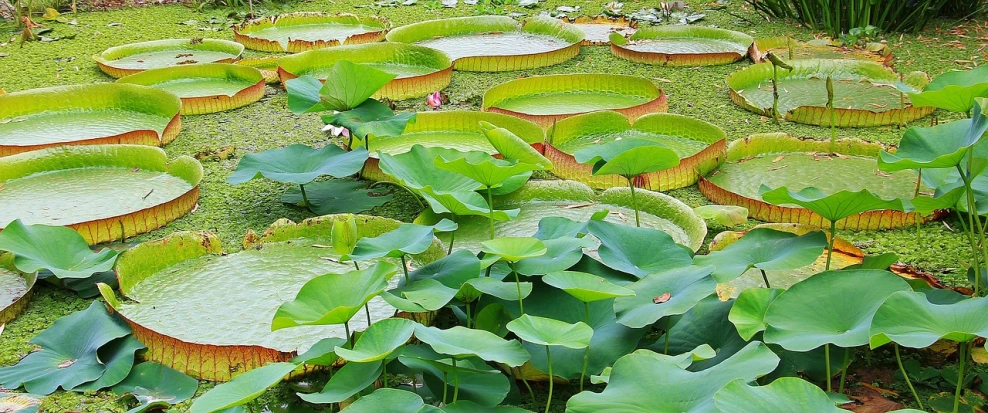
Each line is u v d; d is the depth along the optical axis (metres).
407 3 6.29
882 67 4.20
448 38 5.45
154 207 2.85
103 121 3.94
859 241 2.70
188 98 3.97
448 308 2.38
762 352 1.63
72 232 2.55
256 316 2.30
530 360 1.99
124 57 5.04
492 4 6.23
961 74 2.48
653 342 2.12
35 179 3.23
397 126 2.95
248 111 4.06
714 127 3.34
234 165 3.41
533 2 6.23
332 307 1.87
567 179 3.23
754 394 1.46
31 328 2.34
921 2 5.04
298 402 2.01
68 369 2.10
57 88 4.01
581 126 3.51
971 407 1.86
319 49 4.66
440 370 1.88
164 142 3.61
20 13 5.70
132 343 2.18
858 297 1.80
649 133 3.52
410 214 2.95
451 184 2.62
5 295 2.45
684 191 3.12
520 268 2.17
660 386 1.59
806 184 3.01
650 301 1.96
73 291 2.51
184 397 2.02
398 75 4.55
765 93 4.12
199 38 5.30
